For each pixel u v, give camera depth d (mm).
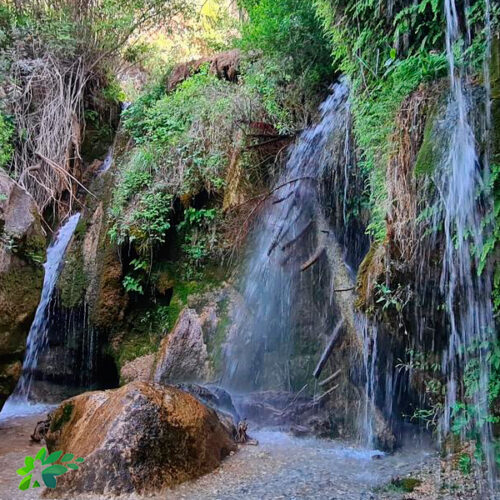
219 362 6066
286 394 5434
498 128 2660
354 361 4883
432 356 3652
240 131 6727
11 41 8875
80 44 9594
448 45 3027
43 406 6898
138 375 6457
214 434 4039
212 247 6859
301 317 5875
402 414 4340
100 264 7293
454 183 2889
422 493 3127
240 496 3211
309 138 6055
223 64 8602
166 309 6906
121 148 8812
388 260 3502
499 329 2918
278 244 6156
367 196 4898
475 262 2934
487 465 3145
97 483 3248
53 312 7477
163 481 3352
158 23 10945
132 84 11875
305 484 3418
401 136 3357
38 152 8414
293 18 6129
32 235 5449
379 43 3908
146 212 6934
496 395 2986
